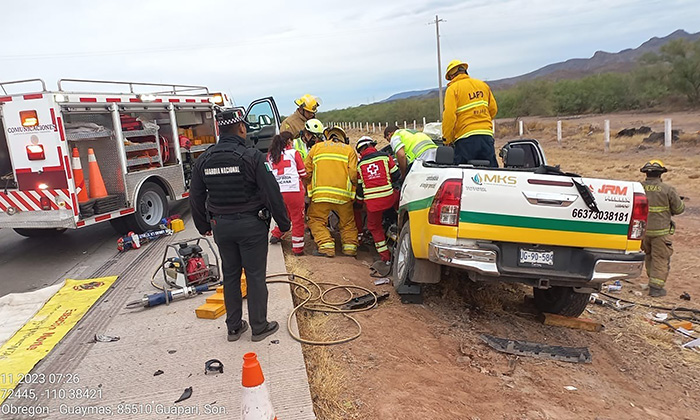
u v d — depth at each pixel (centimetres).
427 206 436
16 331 448
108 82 792
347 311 463
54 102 679
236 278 388
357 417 305
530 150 578
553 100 5169
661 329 521
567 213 404
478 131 617
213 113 1086
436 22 4719
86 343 413
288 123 855
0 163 740
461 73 625
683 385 398
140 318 455
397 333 429
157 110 888
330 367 357
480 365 393
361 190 697
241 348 379
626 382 393
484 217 406
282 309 450
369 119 7600
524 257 415
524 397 347
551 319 496
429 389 344
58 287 567
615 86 4828
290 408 299
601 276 404
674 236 894
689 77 4000
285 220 378
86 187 770
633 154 1852
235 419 292
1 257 791
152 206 873
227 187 360
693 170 1438
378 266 634
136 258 716
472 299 552
